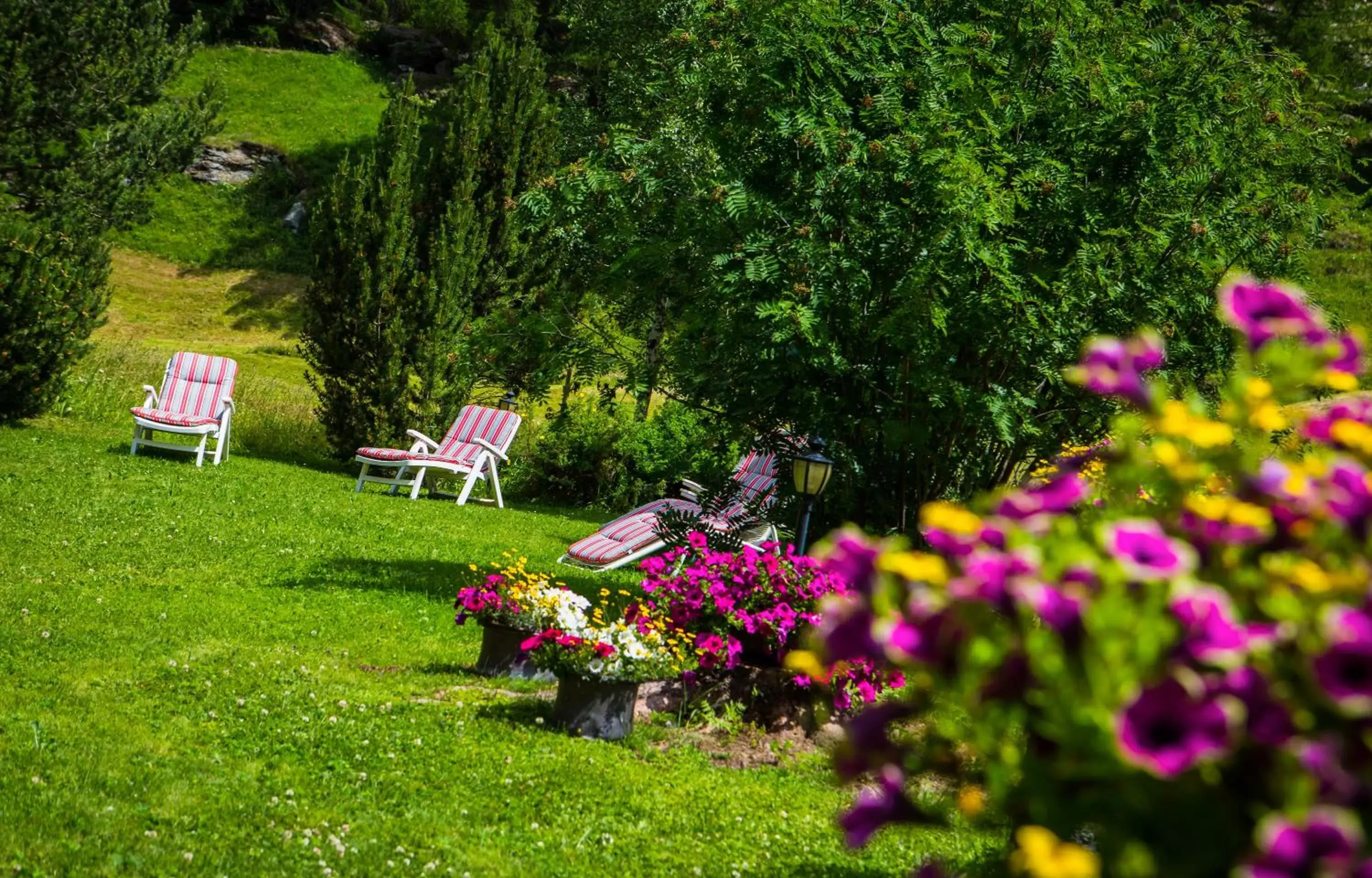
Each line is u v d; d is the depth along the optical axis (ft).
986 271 27.91
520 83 66.95
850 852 16.24
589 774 18.21
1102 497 7.90
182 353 56.75
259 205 143.64
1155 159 29.37
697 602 22.36
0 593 26.71
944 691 6.24
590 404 63.05
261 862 13.84
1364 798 5.03
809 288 27.89
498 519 51.49
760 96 30.58
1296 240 30.22
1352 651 4.95
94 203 61.36
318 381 89.81
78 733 17.69
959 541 6.26
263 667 22.67
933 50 30.66
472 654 26.18
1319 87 33.91
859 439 30.71
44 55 59.06
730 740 21.13
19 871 12.70
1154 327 28.68
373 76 171.53
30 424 58.75
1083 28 31.81
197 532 37.42
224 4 172.04
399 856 14.51
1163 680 5.10
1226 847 5.24
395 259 61.46
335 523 42.98
